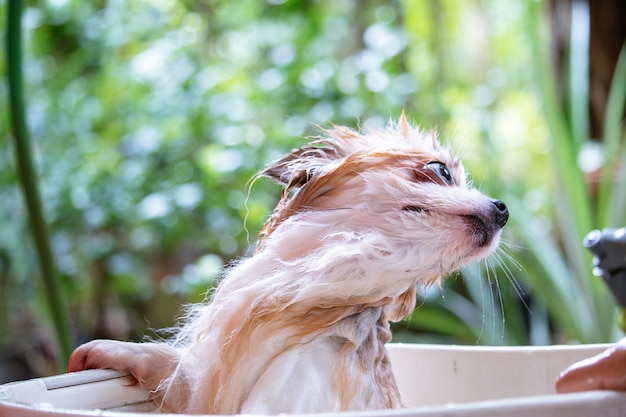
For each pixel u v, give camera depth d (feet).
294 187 4.36
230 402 3.67
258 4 14.52
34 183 6.00
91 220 11.59
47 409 2.49
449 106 12.92
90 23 12.73
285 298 3.74
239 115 11.87
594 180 10.46
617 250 4.03
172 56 12.60
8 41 5.89
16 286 12.17
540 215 13.16
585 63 9.84
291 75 12.09
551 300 9.18
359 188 4.11
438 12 14.96
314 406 3.54
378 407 3.82
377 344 3.99
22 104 5.96
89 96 12.67
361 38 15.03
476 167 11.19
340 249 3.81
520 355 4.16
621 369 2.52
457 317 10.80
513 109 15.66
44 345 12.00
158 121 12.21
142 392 3.82
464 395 4.26
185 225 11.39
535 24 10.14
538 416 2.26
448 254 4.01
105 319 12.25
